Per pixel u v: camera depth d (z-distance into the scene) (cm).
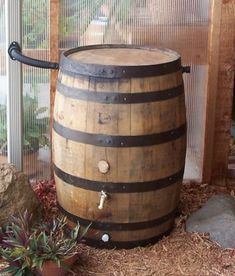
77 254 276
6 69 325
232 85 350
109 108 266
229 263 280
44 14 328
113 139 268
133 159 272
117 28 337
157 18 338
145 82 266
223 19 337
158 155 276
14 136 322
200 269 276
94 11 332
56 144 288
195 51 344
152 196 282
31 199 299
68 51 294
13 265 259
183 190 353
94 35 337
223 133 359
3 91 338
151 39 341
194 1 337
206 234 300
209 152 359
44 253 258
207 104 350
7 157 343
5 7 311
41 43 332
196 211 321
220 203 320
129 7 334
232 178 375
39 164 351
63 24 331
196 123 355
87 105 269
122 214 282
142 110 268
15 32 308
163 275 271
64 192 290
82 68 268
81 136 272
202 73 348
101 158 271
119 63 277
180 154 288
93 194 279
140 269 275
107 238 287
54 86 339
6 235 279
